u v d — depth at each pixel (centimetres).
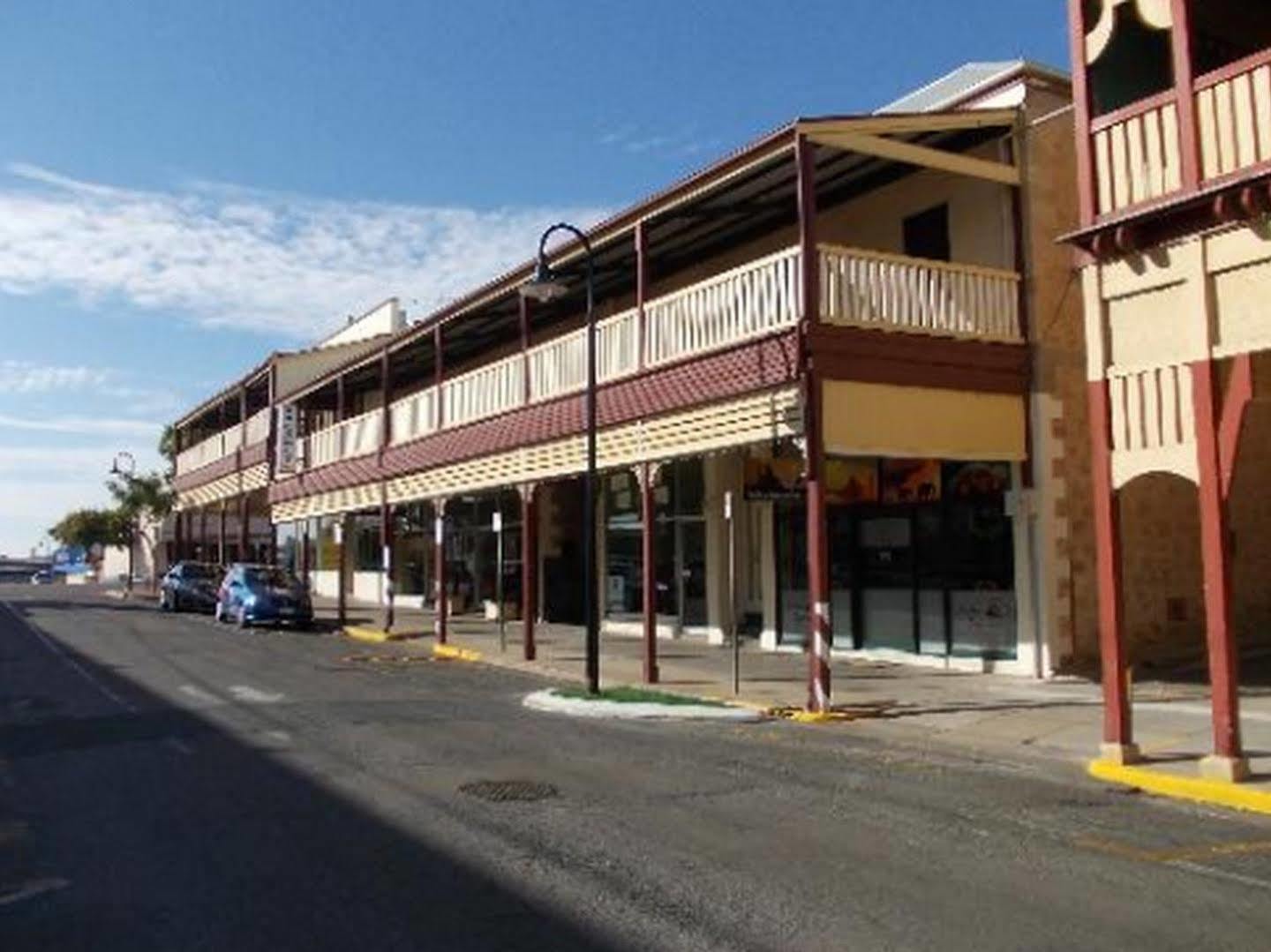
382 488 3044
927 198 1956
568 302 2684
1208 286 1080
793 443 1669
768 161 1722
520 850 832
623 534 2800
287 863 800
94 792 1033
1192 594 1933
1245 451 2025
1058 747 1267
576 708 1611
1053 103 1839
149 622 3503
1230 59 1351
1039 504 1775
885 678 1838
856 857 814
